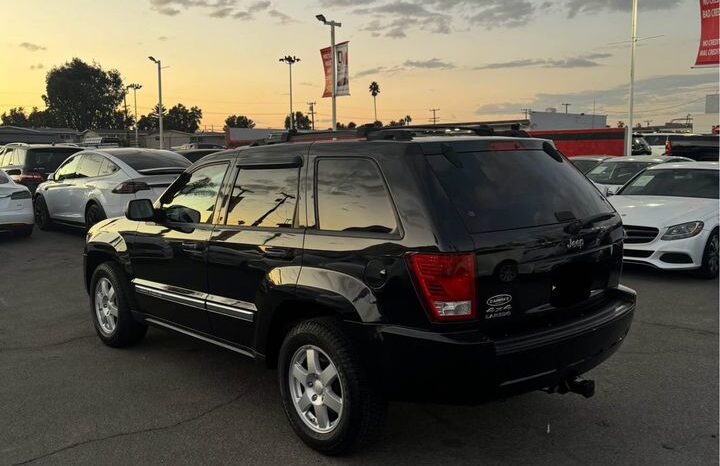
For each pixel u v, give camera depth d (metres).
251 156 4.30
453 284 3.11
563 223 3.57
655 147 36.03
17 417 4.20
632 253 8.27
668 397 4.41
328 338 3.48
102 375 4.98
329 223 3.65
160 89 50.50
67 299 7.57
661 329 6.03
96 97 111.62
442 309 3.12
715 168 9.43
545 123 52.19
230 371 5.06
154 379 4.89
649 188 9.65
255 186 4.20
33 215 12.05
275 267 3.82
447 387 3.16
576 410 4.22
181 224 4.73
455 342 3.09
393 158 3.43
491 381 3.14
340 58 31.56
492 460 3.57
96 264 5.98
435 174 3.34
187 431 3.98
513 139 3.82
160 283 4.95
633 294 4.03
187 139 83.44
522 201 3.51
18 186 11.91
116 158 10.92
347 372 3.40
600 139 35.09
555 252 3.46
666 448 3.68
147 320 5.22
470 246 3.15
